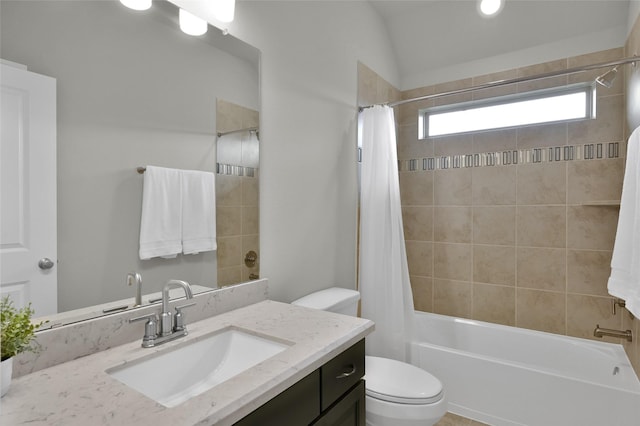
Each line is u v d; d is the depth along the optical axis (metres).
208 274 1.45
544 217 2.60
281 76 1.82
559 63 2.55
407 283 2.42
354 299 2.01
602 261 2.42
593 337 2.45
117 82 1.15
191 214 1.39
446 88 2.98
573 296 2.51
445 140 2.97
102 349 1.06
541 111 2.69
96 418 0.71
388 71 2.97
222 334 1.26
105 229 1.12
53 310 1.00
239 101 1.59
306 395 0.99
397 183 2.40
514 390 2.02
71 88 1.04
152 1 1.25
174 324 1.19
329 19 2.21
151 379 1.03
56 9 1.01
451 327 2.77
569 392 1.87
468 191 2.88
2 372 0.77
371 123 2.41
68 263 1.04
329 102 2.21
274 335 1.17
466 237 2.89
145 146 1.23
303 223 1.99
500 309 2.76
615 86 2.36
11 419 0.70
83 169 1.07
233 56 1.56
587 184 2.45
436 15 2.73
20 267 0.94
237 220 1.58
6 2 0.92
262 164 1.71
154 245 1.26
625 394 1.74
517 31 2.61
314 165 2.08
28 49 0.95
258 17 1.68
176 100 1.33
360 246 2.44
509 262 2.72
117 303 1.15
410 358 2.38
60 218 1.02
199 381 1.15
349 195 2.44
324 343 1.09
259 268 1.70
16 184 0.93
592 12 2.37
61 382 0.86
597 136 2.42
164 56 1.29
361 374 1.26
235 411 0.75
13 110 0.93
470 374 2.15
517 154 2.68
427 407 1.54
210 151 1.46
